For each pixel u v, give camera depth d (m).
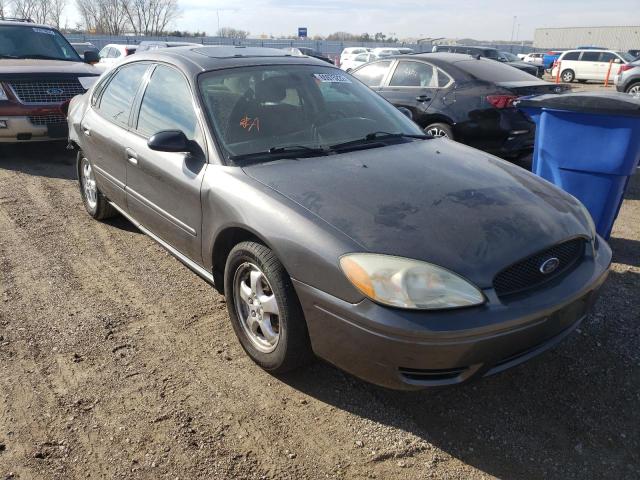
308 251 2.45
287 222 2.56
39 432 2.50
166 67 3.77
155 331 3.33
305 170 2.96
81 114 4.84
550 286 2.47
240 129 3.26
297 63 3.90
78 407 2.66
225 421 2.58
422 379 2.32
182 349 3.14
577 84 27.02
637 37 49.75
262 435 2.50
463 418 2.62
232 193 2.87
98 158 4.45
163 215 3.54
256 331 2.97
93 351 3.11
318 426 2.56
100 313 3.52
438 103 7.07
